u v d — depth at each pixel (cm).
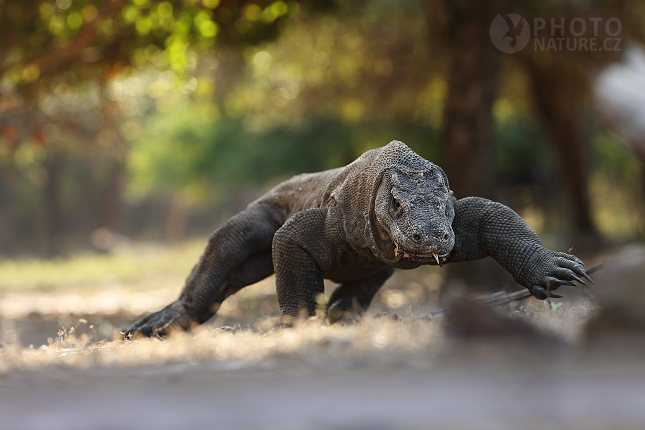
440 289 1797
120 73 1909
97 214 6381
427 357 312
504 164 4028
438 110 3272
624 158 4384
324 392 255
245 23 1875
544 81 2891
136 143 5241
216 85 2980
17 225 6588
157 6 1808
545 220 4731
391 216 588
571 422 206
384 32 2630
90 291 2600
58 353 512
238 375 311
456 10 1959
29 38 1788
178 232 7288
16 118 2242
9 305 2114
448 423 208
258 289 2141
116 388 288
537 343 314
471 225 634
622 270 319
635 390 231
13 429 223
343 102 3094
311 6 1927
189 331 767
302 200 755
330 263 685
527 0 1862
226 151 4134
